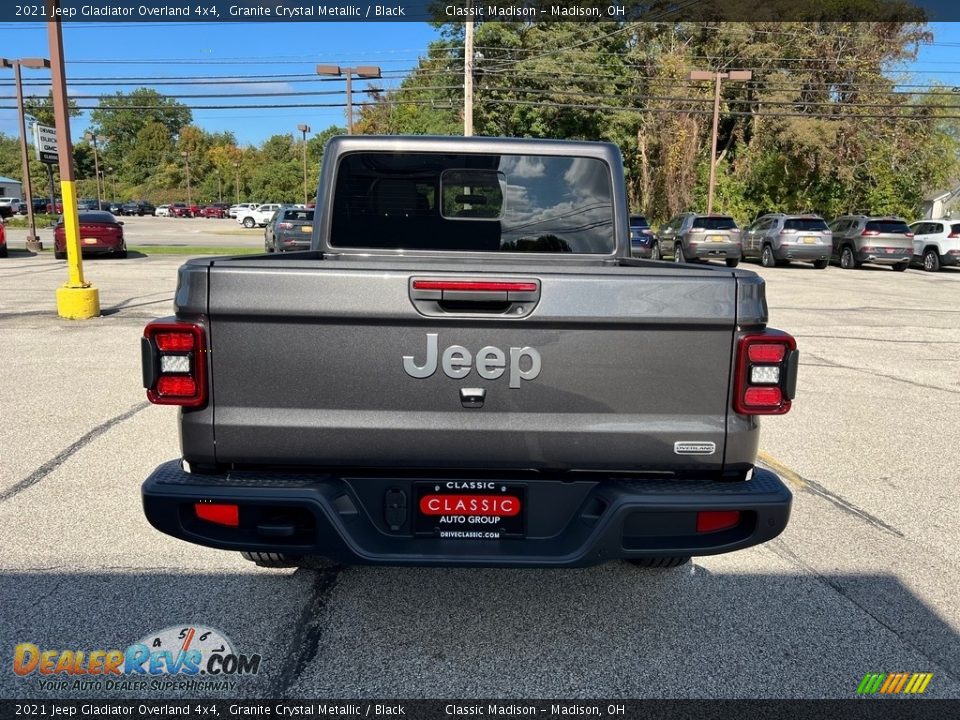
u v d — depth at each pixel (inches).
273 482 103.0
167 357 101.1
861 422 254.4
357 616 127.2
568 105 1424.7
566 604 132.3
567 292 100.8
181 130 4867.1
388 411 102.9
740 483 106.9
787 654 117.3
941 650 119.2
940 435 240.2
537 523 107.6
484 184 157.9
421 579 140.9
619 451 104.3
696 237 949.2
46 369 304.7
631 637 121.8
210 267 100.1
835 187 1492.4
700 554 104.4
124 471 193.5
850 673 112.7
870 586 139.9
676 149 1541.6
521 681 110.0
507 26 1485.0
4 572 139.6
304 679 109.9
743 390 103.6
